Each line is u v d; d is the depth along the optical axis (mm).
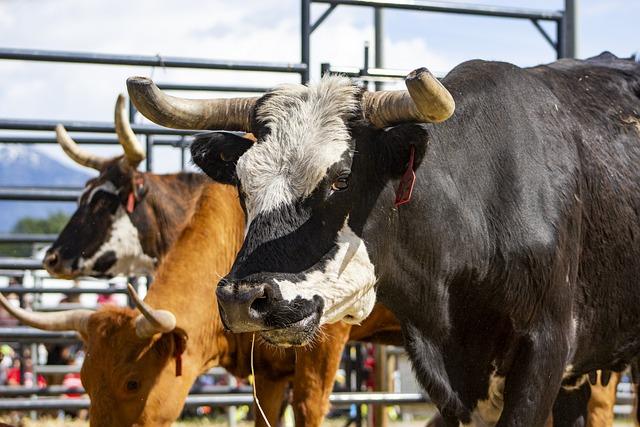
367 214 4621
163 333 6512
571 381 5848
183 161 10297
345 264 4504
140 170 9195
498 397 5266
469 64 5348
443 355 5180
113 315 6629
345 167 4484
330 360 6953
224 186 7164
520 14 9242
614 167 5547
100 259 8891
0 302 6582
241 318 4215
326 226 4453
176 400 6625
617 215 5512
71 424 11195
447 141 5000
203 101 4980
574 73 5879
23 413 12078
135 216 8961
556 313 5117
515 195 5070
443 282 5027
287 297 4258
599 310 5539
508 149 5113
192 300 6824
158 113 4891
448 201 4941
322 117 4555
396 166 4637
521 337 5086
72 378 11906
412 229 4855
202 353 6914
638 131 5793
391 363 9852
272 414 7441
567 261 5180
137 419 6488
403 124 4578
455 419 5262
